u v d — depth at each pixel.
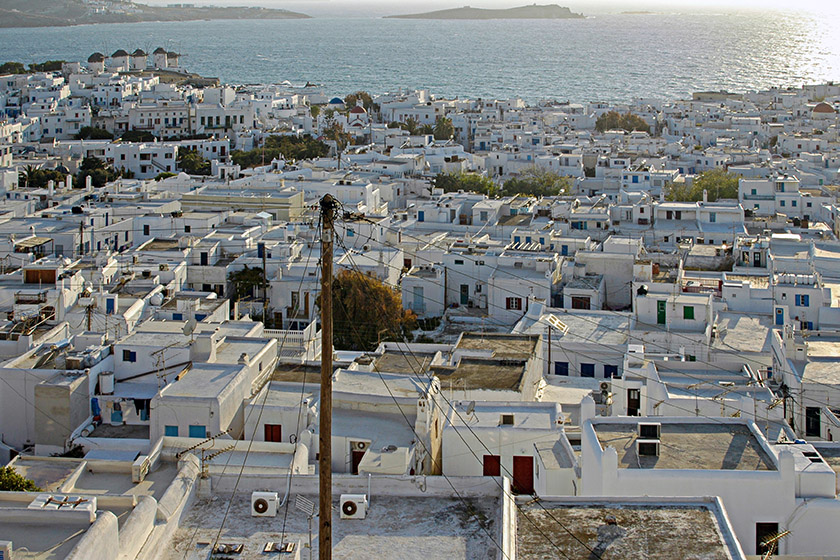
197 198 166.38
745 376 69.19
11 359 73.50
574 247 131.50
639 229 150.50
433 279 122.88
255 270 117.69
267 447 49.44
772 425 58.88
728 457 46.53
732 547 35.53
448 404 60.62
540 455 50.84
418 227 159.88
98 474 47.19
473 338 82.62
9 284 99.00
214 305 93.62
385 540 38.00
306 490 41.66
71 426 67.56
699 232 146.00
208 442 49.78
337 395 58.31
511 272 118.56
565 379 85.88
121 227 145.25
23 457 55.09
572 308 109.56
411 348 81.62
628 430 49.91
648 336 89.88
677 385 65.06
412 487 41.38
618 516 37.84
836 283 113.06
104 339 75.75
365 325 106.06
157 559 36.34
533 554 35.59
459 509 40.12
